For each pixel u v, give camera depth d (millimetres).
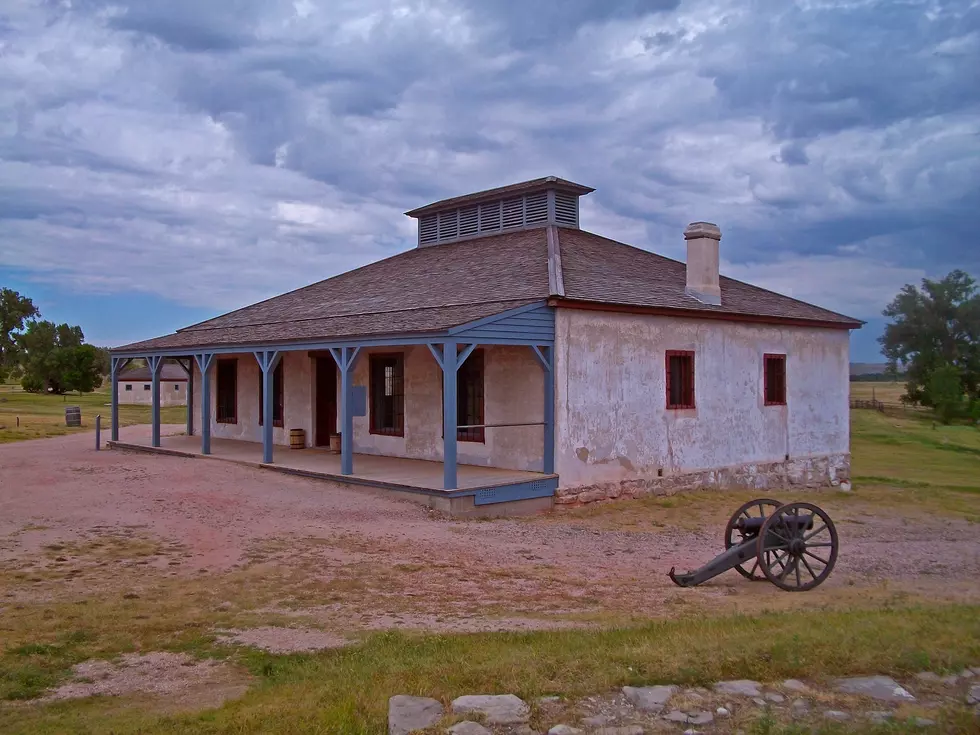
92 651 6742
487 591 9031
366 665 6152
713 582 9875
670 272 20328
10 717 5309
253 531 11734
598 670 5711
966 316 71312
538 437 15648
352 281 23344
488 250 20984
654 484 17000
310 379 21172
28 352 87188
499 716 5031
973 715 5020
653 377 17016
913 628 6719
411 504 14000
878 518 16547
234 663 6496
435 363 17750
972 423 57719
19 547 10469
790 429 20453
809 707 5188
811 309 22016
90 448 23344
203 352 19844
